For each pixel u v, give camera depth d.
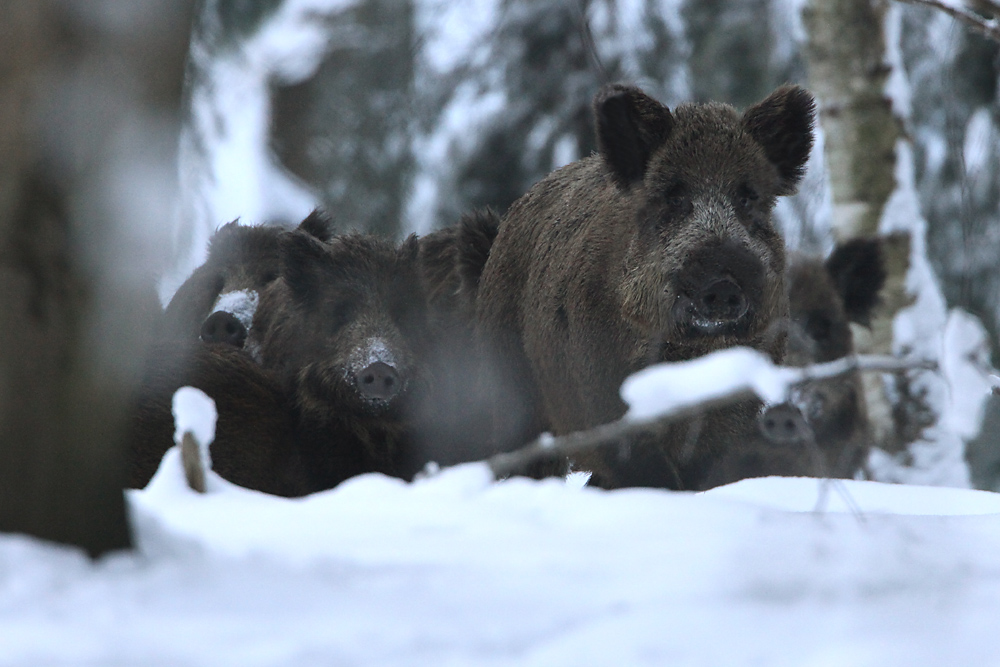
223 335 24.03
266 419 19.97
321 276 20.72
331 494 11.09
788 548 8.45
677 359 16.19
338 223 37.88
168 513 10.48
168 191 8.66
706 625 6.59
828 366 8.89
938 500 14.54
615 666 6.01
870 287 24.27
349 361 19.92
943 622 6.72
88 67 8.20
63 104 8.16
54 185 8.27
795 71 38.72
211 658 5.91
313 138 39.97
